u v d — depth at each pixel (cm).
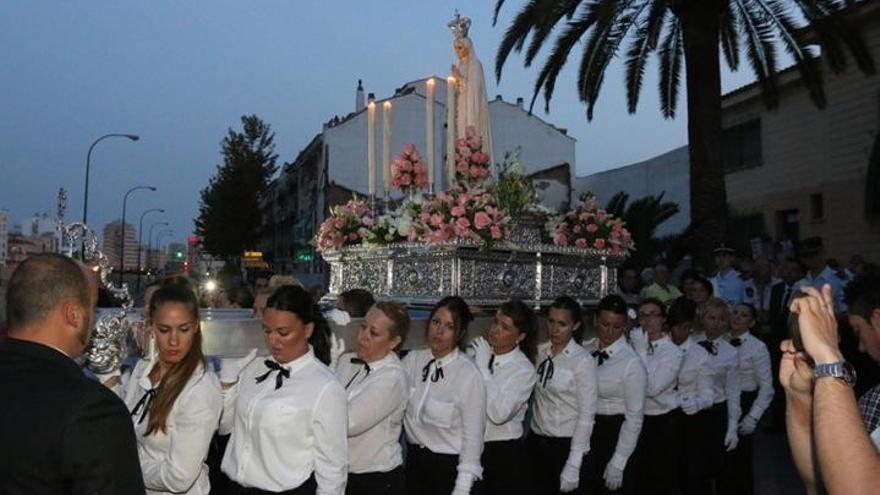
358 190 3734
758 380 607
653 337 552
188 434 311
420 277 572
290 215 5562
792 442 248
